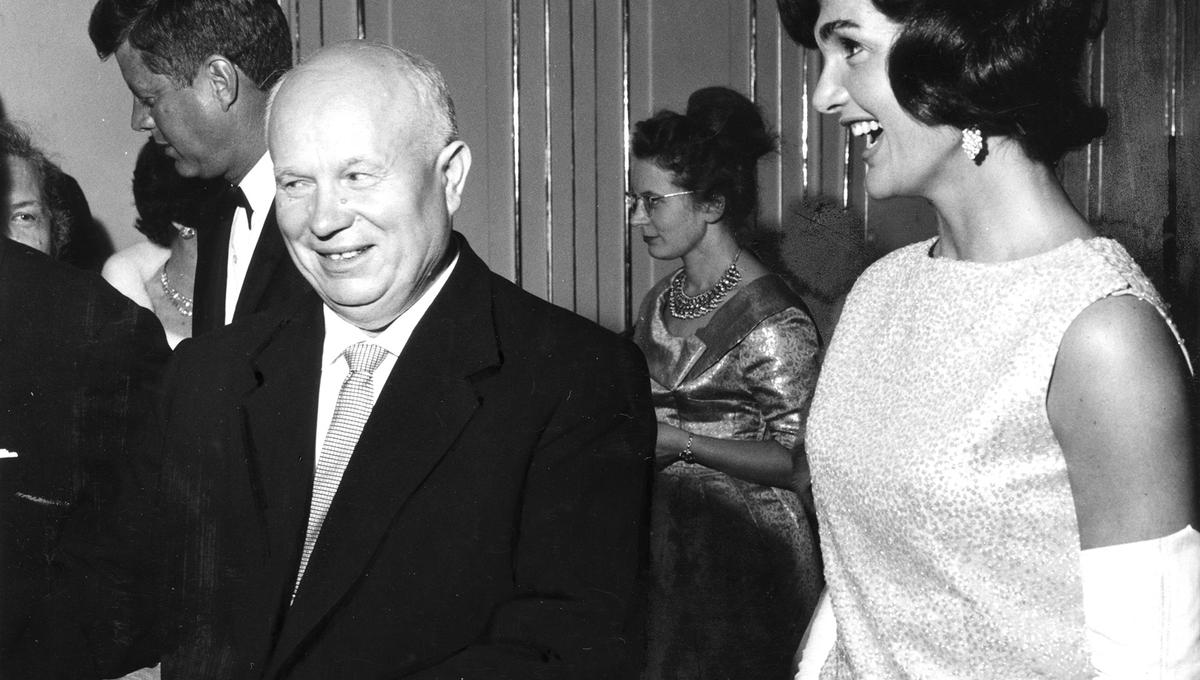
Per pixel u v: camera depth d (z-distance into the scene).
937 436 1.38
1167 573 1.25
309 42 4.29
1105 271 1.30
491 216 4.63
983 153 1.39
